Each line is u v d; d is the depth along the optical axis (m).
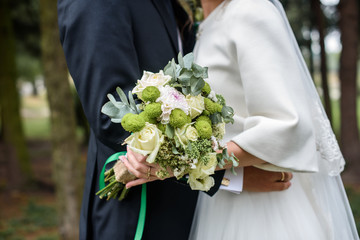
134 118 1.23
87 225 1.67
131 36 1.52
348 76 8.62
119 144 1.45
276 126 1.42
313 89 1.71
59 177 4.50
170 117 1.25
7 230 6.56
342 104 8.77
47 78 4.45
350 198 6.80
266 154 1.43
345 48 8.60
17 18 10.62
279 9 1.73
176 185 1.65
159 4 1.67
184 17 1.90
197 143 1.28
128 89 1.46
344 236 1.73
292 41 1.72
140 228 1.51
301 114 1.46
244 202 1.67
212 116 1.38
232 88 1.59
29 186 9.32
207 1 1.79
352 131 8.66
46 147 17.20
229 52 1.57
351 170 8.49
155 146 1.24
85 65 1.46
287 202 1.68
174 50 1.71
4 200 8.48
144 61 1.58
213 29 1.65
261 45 1.49
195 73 1.32
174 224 1.64
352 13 8.45
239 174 1.56
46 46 4.37
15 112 9.32
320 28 5.45
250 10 1.53
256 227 1.64
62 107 4.45
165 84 1.33
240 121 1.59
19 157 9.35
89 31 1.46
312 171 1.47
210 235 1.72
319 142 1.67
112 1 1.49
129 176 1.43
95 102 1.45
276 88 1.45
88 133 15.12
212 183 1.36
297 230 1.63
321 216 1.71
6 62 9.11
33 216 7.36
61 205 4.50
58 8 1.58
